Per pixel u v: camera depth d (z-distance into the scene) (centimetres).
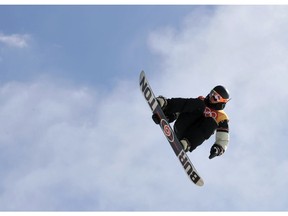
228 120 1177
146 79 1188
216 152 1150
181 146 1141
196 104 1166
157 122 1173
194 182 1143
